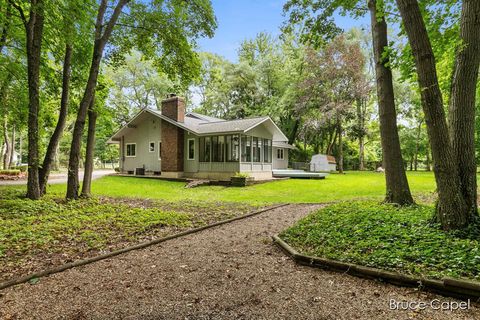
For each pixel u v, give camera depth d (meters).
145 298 2.92
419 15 4.40
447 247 3.61
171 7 10.29
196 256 4.27
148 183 16.11
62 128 10.06
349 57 23.56
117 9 9.35
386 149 7.19
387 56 7.09
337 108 23.55
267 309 2.69
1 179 18.03
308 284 3.21
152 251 4.52
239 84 31.16
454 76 4.67
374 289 3.04
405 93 26.83
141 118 20.52
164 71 11.80
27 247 4.55
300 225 5.66
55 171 28.42
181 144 18.66
